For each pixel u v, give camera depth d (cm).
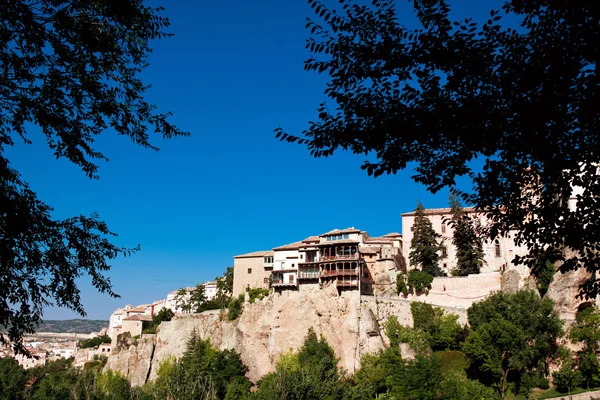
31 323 1451
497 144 1448
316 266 8756
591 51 1251
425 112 1386
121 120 1619
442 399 5716
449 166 1580
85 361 13612
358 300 8181
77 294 1520
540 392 6381
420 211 9800
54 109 1510
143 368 10125
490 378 6600
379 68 1441
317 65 1510
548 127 1338
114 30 1537
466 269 9031
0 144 1441
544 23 1392
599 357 6575
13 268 1404
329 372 6700
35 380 9638
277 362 8400
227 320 9594
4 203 1348
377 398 6531
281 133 1550
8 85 1439
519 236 1664
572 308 7300
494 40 1398
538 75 1312
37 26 1405
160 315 12162
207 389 7638
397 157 1477
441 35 1373
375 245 9656
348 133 1457
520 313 6675
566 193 1431
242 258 10488
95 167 1617
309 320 8488
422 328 7800
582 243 1435
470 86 1388
